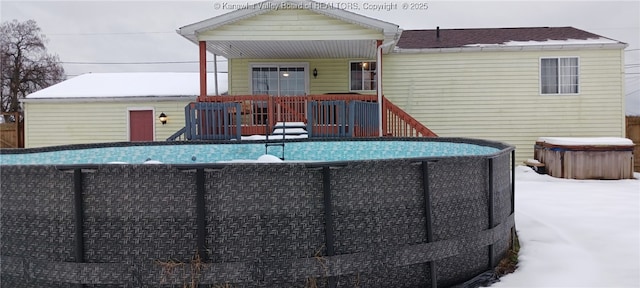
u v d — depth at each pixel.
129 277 2.57
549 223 5.14
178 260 2.59
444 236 3.07
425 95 11.81
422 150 6.69
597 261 3.70
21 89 29.03
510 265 3.62
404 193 2.92
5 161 5.60
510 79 11.67
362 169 2.79
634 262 3.64
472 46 11.62
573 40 11.99
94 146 6.40
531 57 11.62
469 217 3.25
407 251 2.90
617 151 9.80
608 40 11.78
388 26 9.12
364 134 8.70
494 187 3.55
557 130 11.63
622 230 4.73
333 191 2.73
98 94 12.73
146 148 6.83
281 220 2.67
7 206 2.71
